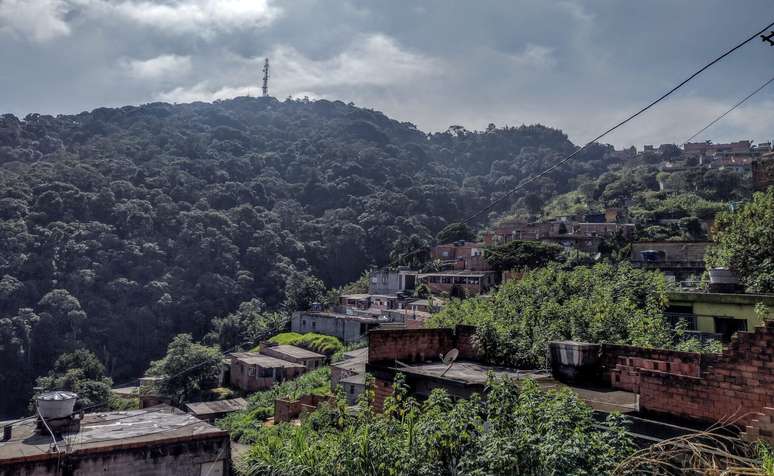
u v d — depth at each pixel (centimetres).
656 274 2119
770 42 866
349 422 957
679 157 12362
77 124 13838
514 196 13588
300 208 10400
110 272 7238
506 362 1227
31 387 5806
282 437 1338
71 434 1302
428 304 5266
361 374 3133
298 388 3769
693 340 1444
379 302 6256
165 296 7081
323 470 855
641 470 638
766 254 2173
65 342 6138
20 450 1167
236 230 8575
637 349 982
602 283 2220
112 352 6550
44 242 7144
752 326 1669
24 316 6116
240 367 4844
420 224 9525
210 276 7575
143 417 1497
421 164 15175
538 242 6575
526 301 2188
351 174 11825
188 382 4653
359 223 9488
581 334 1417
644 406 812
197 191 9812
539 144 17688
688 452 664
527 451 691
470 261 6850
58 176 8738
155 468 1222
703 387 759
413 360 1259
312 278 7344
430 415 830
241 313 6888
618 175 11119
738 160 10312
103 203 8256
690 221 6750
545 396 792
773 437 660
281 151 13812
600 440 683
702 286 2405
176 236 8250
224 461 1290
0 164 10569
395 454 788
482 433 785
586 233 7306
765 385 709
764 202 2391
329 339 5331
